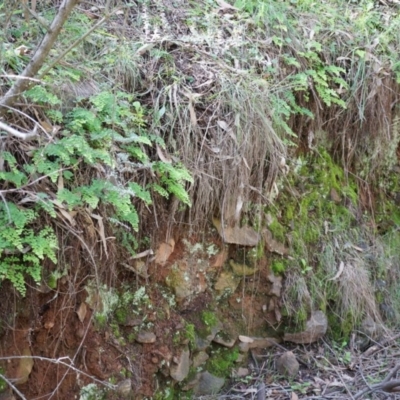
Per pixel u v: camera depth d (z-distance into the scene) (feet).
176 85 9.82
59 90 8.38
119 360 9.04
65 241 8.01
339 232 12.43
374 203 13.80
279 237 11.26
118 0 10.78
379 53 12.98
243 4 12.11
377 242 13.12
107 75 9.36
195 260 10.18
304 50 11.98
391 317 12.49
